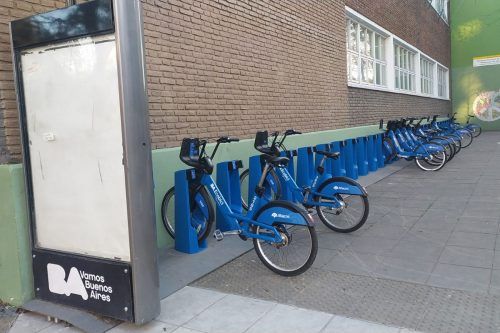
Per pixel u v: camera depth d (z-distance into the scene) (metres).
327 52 9.48
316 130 8.98
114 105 3.08
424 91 19.27
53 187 3.44
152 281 3.20
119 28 2.96
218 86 6.10
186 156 4.62
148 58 4.99
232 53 6.40
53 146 3.40
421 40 17.66
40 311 3.45
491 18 22.47
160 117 5.14
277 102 7.55
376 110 12.59
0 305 3.69
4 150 3.59
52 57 3.31
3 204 3.59
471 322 3.05
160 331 3.15
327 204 5.11
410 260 4.27
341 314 3.27
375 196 7.21
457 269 4.00
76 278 3.37
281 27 7.70
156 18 5.11
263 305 3.47
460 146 13.09
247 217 4.24
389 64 13.79
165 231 5.00
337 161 7.91
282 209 3.97
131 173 3.05
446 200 6.67
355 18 11.20
